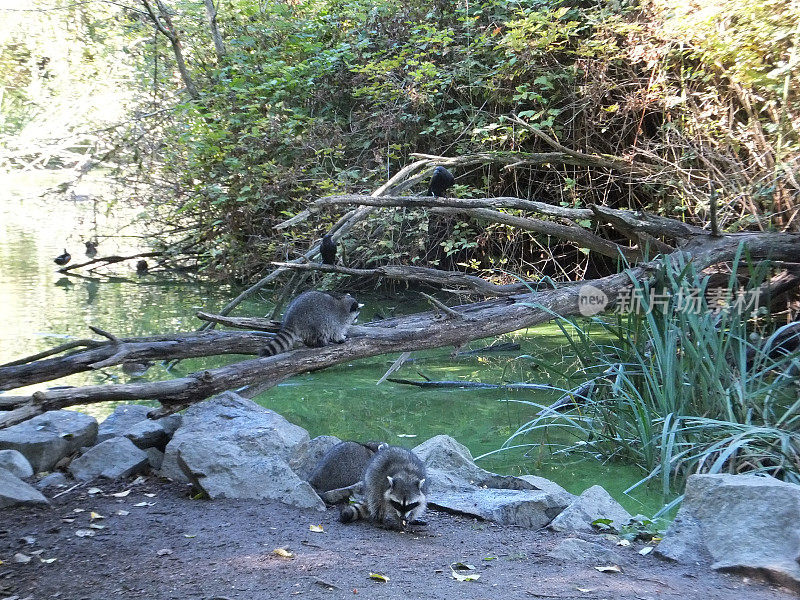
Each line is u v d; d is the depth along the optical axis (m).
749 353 8.38
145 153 17.33
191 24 18.94
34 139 26.69
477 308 9.34
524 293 9.80
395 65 13.80
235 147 14.59
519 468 6.88
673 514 5.67
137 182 18.25
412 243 14.42
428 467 5.88
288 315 7.82
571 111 13.91
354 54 15.07
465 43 14.95
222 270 16.11
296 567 3.95
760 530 4.26
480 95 14.84
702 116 11.40
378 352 8.25
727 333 7.41
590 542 4.48
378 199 9.15
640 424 6.93
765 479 4.62
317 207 9.28
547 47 13.01
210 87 16.59
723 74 11.27
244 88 15.47
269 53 16.31
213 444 5.43
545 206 9.50
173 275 17.41
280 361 7.53
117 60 21.72
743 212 10.85
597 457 7.18
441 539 4.62
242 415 5.99
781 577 3.91
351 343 8.03
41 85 27.23
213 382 7.02
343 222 10.99
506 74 13.47
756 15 10.43
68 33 22.62
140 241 20.33
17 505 4.86
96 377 9.72
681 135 11.70
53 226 23.00
